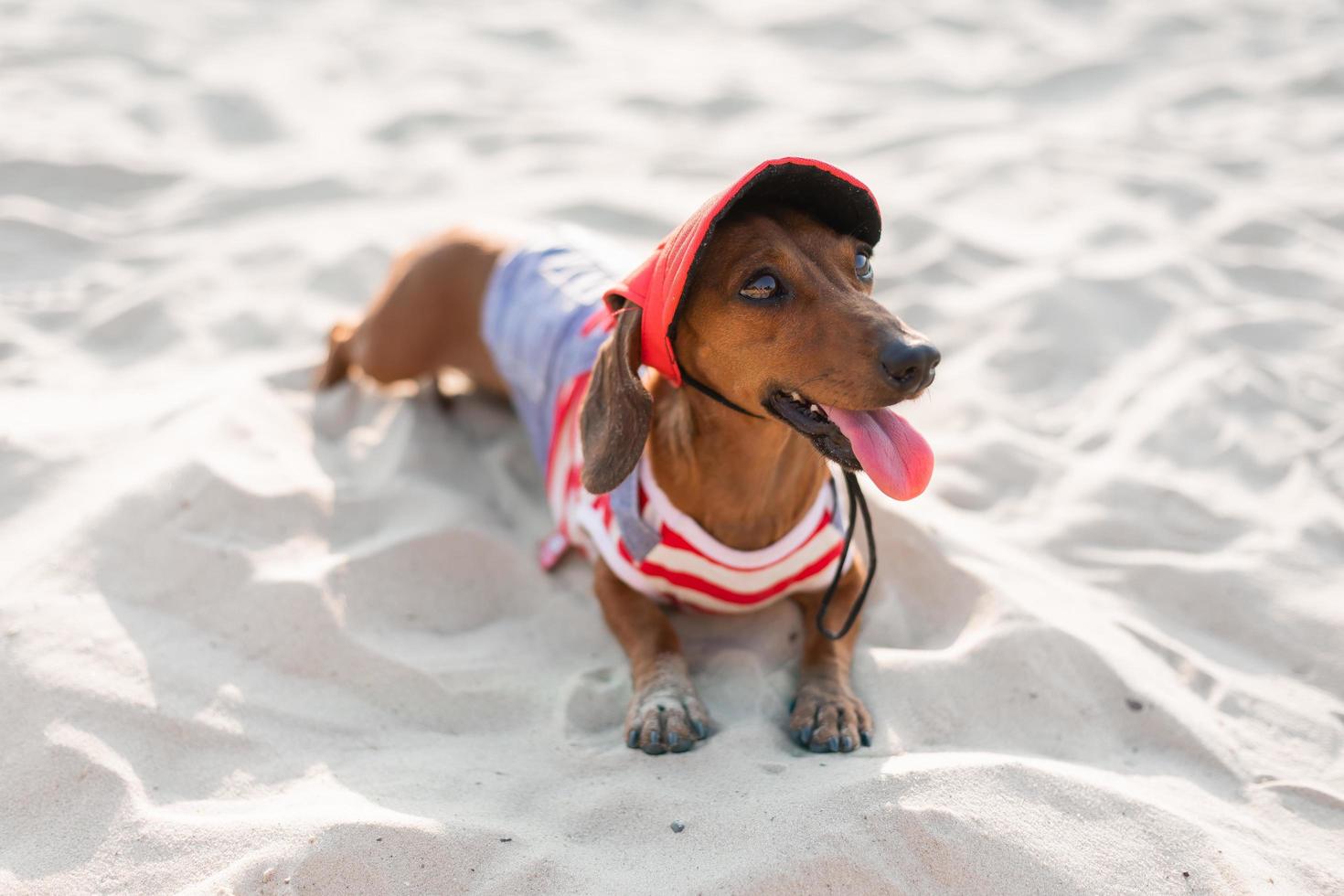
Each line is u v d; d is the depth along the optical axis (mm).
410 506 1009
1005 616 880
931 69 1979
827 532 877
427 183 1582
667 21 2252
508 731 832
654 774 769
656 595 894
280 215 1504
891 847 703
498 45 2113
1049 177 1551
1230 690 858
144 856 729
